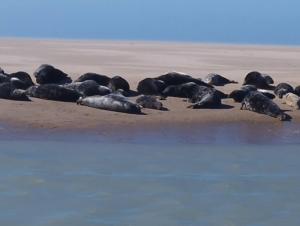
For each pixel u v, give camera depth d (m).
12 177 42.59
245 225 34.34
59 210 36.16
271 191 41.03
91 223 34.12
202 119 66.38
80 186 41.00
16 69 114.00
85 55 171.50
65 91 71.25
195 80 83.56
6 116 62.12
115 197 38.88
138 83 87.50
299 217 35.84
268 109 69.25
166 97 78.38
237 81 101.25
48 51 194.12
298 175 45.34
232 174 45.22
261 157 51.28
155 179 43.22
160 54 189.50
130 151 51.75
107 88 75.00
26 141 53.69
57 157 48.59
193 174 44.91
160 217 35.41
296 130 63.12
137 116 65.94
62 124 60.50
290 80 105.44
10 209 36.19
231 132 61.12
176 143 55.56
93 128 59.81
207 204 37.97
